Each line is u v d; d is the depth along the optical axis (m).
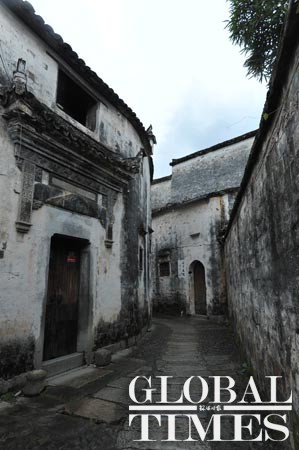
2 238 3.83
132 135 7.75
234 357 5.47
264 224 2.98
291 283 2.11
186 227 13.21
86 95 6.20
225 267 10.68
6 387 3.58
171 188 14.83
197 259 12.38
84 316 5.29
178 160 14.82
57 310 4.94
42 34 4.96
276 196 2.43
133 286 6.89
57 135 4.64
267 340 3.02
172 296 13.37
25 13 4.55
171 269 13.62
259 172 3.12
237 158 12.83
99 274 5.67
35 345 4.09
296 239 1.96
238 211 5.18
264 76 4.35
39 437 2.64
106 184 6.09
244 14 3.98
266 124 2.56
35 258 4.26
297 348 2.01
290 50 1.92
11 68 4.36
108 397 3.56
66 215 4.98
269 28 3.99
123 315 6.30
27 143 4.27
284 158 2.16
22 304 3.98
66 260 5.28
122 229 6.60
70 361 4.76
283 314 2.36
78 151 5.11
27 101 4.07
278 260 2.46
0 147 3.96
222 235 10.17
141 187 8.23
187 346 6.56
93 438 2.63
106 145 6.46
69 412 3.12
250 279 4.13
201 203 12.65
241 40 4.20
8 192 3.98
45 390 3.77
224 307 10.86
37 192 4.42
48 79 5.09
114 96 6.55
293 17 1.68
